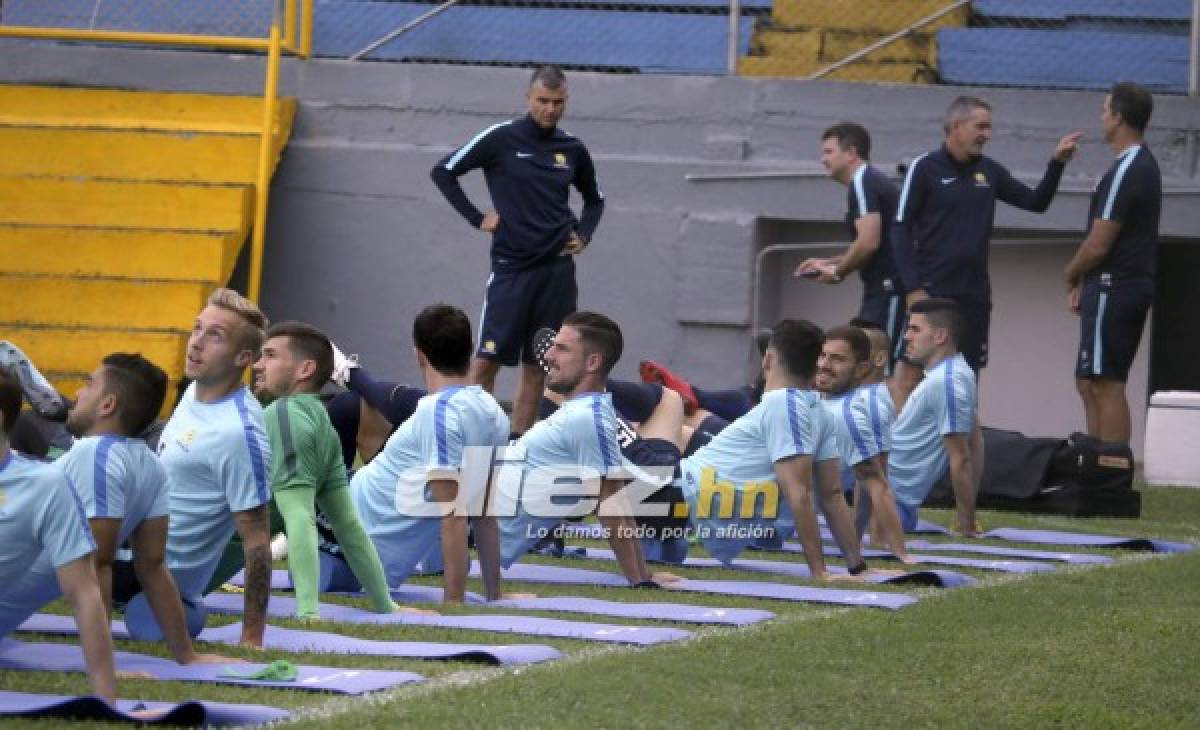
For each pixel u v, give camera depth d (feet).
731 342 75.66
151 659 31.73
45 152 75.20
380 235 77.51
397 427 46.19
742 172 75.51
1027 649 35.27
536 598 40.68
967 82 77.92
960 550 51.19
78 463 30.17
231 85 78.28
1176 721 30.04
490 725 26.91
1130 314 62.80
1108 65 76.95
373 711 27.48
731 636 35.76
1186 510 61.98
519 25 79.77
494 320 60.18
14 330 71.10
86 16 79.82
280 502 36.68
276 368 37.11
